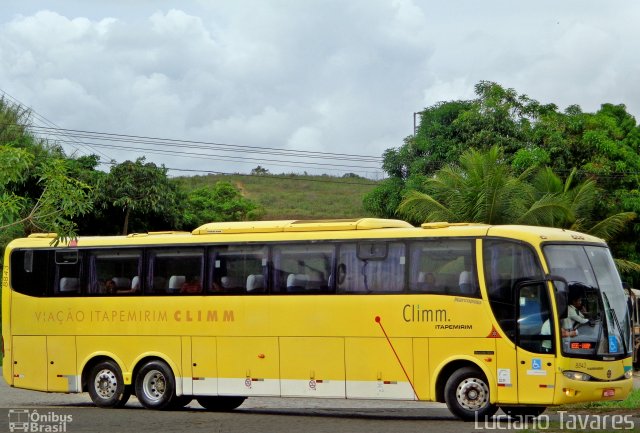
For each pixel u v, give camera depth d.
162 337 20.88
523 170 39.28
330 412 21.06
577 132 42.09
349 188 104.81
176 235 21.11
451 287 18.30
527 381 17.50
